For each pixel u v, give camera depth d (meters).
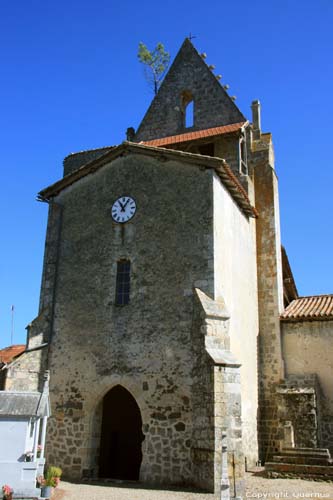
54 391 17.45
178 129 26.70
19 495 12.28
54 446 16.77
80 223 19.50
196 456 14.41
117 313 17.38
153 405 15.75
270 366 21.47
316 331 21.36
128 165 19.20
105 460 20.11
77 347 17.67
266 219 23.84
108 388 16.70
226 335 15.70
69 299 18.55
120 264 18.14
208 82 26.75
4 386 17.16
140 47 32.78
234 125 24.59
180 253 17.11
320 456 16.53
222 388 14.37
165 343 16.25
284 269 26.41
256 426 19.94
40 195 20.64
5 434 12.80
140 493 13.33
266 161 24.75
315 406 19.64
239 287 19.70
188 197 17.67
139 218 18.27
